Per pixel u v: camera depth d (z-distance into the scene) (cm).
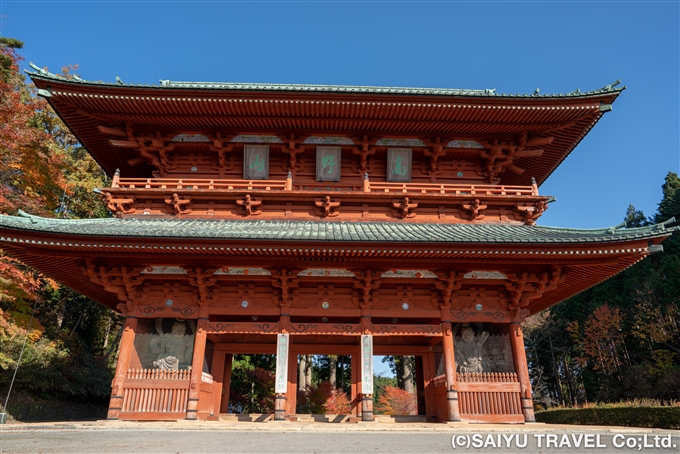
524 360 1719
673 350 4681
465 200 2047
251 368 4406
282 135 2167
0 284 2436
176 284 1755
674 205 6016
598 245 1583
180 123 2084
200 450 965
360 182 2205
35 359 2853
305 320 1905
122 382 1614
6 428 1345
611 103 1988
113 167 2491
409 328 1728
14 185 2970
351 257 1638
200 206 2014
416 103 1953
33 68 1830
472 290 1797
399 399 4378
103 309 4203
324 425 1412
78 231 1539
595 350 5200
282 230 1744
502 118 2058
